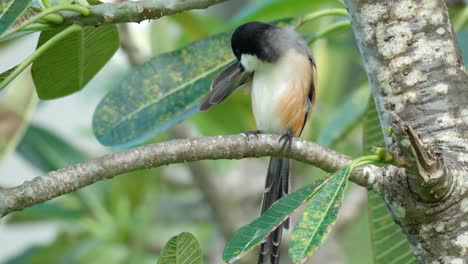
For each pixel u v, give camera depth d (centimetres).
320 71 1328
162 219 1381
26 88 1005
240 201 1332
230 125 1265
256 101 948
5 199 573
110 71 1442
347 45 1322
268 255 816
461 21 930
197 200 1409
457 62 593
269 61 917
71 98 1503
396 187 584
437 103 585
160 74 872
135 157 606
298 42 934
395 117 543
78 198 1284
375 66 600
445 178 557
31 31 675
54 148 1245
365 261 1277
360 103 1023
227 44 895
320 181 564
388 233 812
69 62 768
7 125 995
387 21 592
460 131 583
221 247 1336
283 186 943
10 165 1573
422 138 585
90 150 1362
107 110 860
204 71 885
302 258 514
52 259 1285
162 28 1252
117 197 1294
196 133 1391
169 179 1419
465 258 573
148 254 1325
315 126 1277
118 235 1288
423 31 589
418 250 588
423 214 575
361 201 1279
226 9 1509
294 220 1191
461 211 571
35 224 1325
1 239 1692
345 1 615
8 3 580
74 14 651
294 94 931
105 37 756
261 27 913
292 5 1121
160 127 865
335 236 1271
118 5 657
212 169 1369
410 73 589
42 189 583
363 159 557
